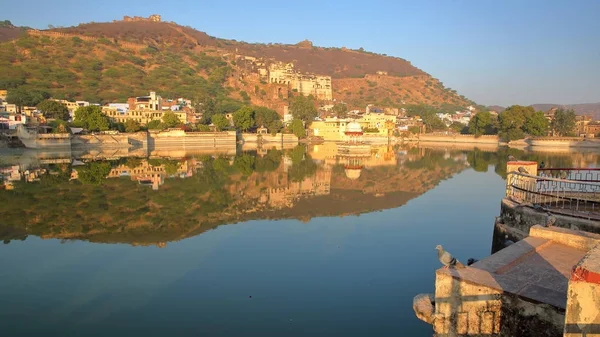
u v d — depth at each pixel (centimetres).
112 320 1362
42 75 16775
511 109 12162
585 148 10800
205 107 14038
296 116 15812
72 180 4612
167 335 1264
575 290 486
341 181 4728
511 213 1537
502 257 952
